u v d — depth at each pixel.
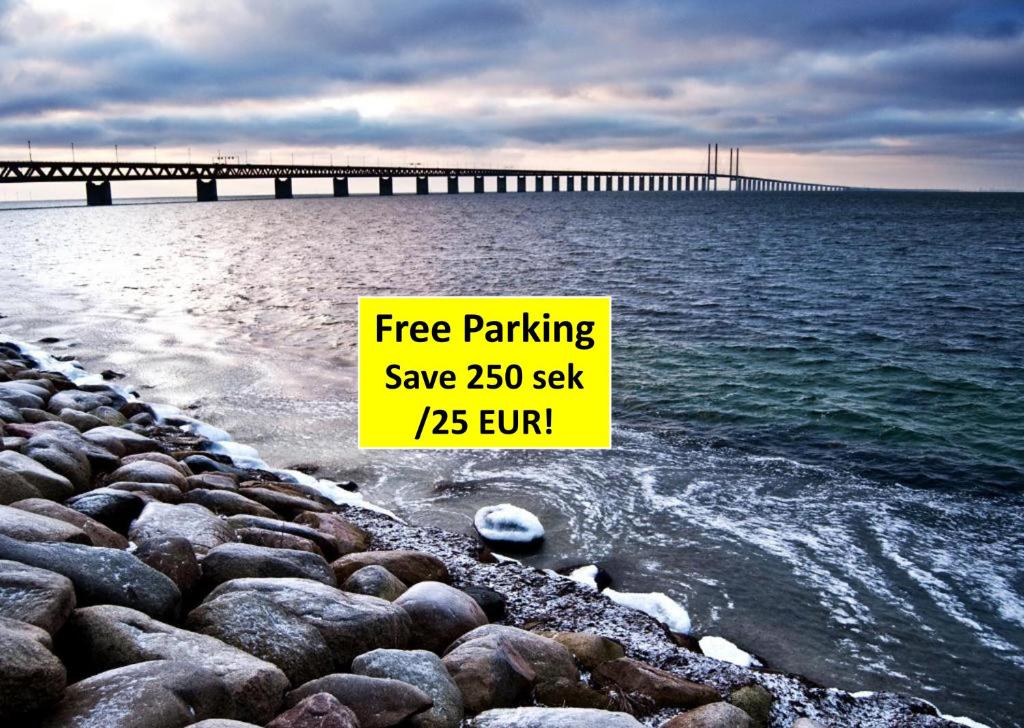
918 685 6.92
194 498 7.96
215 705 3.83
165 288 35.62
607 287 36.06
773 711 5.69
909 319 27.52
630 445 13.75
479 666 5.09
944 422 15.32
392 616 5.50
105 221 108.19
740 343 23.11
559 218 109.94
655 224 93.12
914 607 8.23
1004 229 82.88
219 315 27.91
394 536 8.99
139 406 13.42
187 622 4.93
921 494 11.57
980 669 7.18
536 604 7.37
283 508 8.78
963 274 41.72
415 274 41.66
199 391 16.80
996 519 10.66
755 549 9.52
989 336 24.36
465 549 8.72
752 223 95.25
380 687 4.36
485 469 12.31
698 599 8.30
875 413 15.84
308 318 27.52
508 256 51.97
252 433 13.92
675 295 33.47
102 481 8.28
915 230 81.19
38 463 7.28
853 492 11.56
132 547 6.16
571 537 9.80
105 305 29.73
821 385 18.17
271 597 5.27
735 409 16.19
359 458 12.73
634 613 7.23
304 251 57.62
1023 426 15.09
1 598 4.11
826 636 7.65
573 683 5.31
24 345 19.59
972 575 8.98
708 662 6.29
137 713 3.50
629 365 20.23
